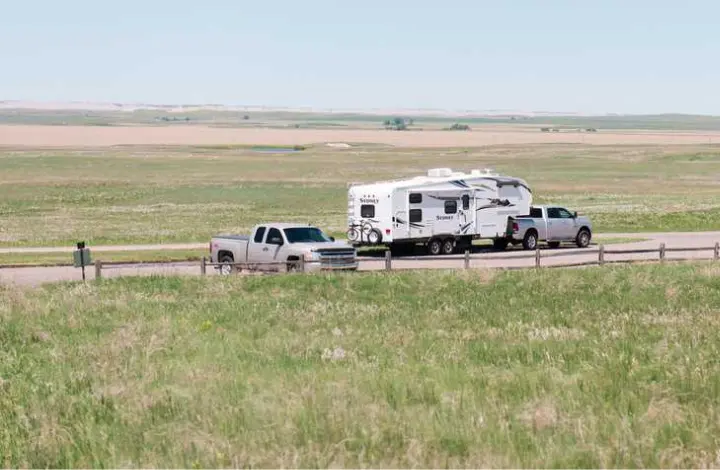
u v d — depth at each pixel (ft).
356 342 79.82
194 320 93.76
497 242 201.36
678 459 45.09
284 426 51.29
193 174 522.47
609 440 48.29
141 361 70.38
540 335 81.66
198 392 59.72
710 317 90.89
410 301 109.70
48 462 47.09
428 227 186.19
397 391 59.41
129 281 124.98
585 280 122.52
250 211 329.52
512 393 59.06
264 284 122.01
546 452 46.60
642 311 99.14
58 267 154.81
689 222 250.57
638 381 61.36
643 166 577.43
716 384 59.26
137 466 46.14
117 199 383.86
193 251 182.60
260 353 74.49
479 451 46.88
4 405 58.39
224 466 45.57
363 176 498.69
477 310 100.53
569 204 328.90
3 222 286.66
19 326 90.38
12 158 655.35
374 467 45.27
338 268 136.56
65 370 68.13
